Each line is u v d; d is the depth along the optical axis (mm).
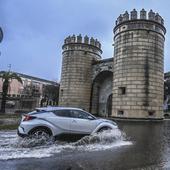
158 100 25953
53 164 6625
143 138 12055
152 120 24734
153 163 7004
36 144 9344
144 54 26188
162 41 27969
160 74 26859
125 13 27906
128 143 10336
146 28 26750
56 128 9797
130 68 26250
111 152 8375
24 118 9758
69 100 36531
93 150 8625
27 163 6648
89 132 10352
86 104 36531
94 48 38469
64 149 8648
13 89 76062
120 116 25906
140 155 7992
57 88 68688
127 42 27125
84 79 36875
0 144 9312
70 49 37750
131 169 6336
